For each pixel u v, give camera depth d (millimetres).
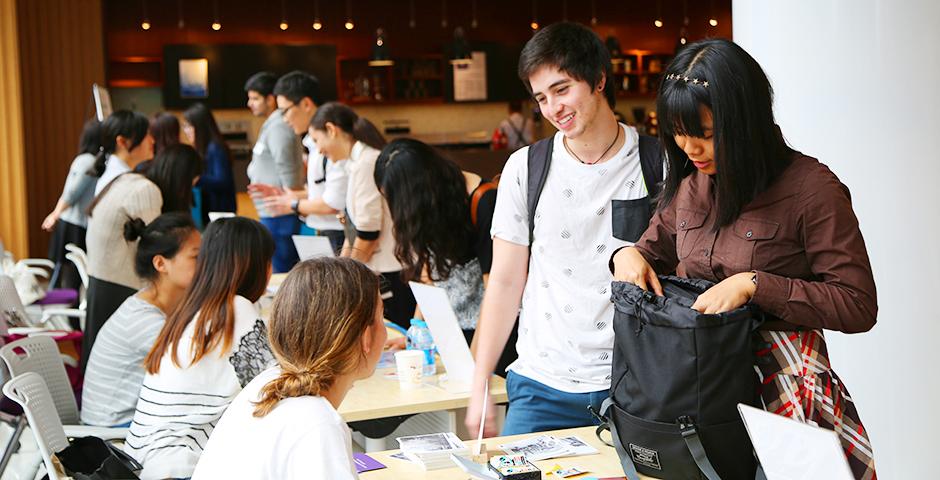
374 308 1896
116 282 4980
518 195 2795
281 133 6770
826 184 2037
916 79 3148
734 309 2033
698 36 15633
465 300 3635
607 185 2664
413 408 3160
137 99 13602
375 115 14617
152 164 5266
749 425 1860
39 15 11906
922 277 3176
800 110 3572
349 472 1755
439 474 2412
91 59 12227
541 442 2566
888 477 3342
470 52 13391
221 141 7410
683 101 2049
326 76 14031
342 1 14234
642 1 15422
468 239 3594
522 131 13258
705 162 2121
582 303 2693
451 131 14914
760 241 2094
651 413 2104
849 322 1998
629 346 2141
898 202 3230
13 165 9930
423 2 14578
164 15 13523
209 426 2879
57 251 7012
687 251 2252
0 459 3658
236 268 2930
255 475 1757
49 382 3625
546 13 15148
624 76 15445
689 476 2104
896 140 3223
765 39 3699
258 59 13711
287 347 1843
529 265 2832
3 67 9820
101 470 2650
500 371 3516
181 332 2877
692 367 2033
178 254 3506
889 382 3311
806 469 1766
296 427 1774
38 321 5812
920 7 3125
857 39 3320
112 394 3453
